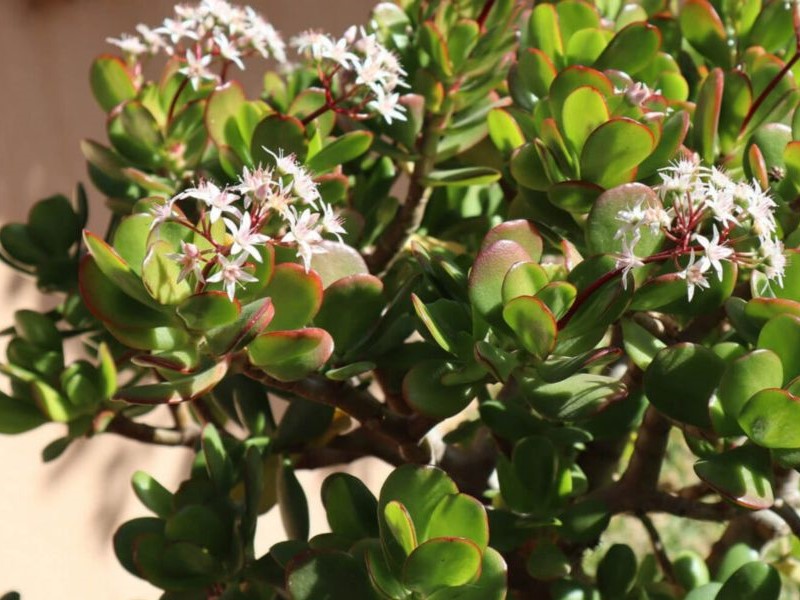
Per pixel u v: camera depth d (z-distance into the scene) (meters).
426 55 0.65
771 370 0.48
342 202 0.69
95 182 0.67
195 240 0.49
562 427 0.60
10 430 0.64
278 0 1.08
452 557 0.48
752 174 0.54
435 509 0.50
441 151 0.64
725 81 0.58
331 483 0.55
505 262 0.50
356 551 0.52
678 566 0.63
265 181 0.48
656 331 0.57
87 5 1.01
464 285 0.54
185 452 1.13
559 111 0.56
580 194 0.53
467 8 0.65
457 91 0.63
